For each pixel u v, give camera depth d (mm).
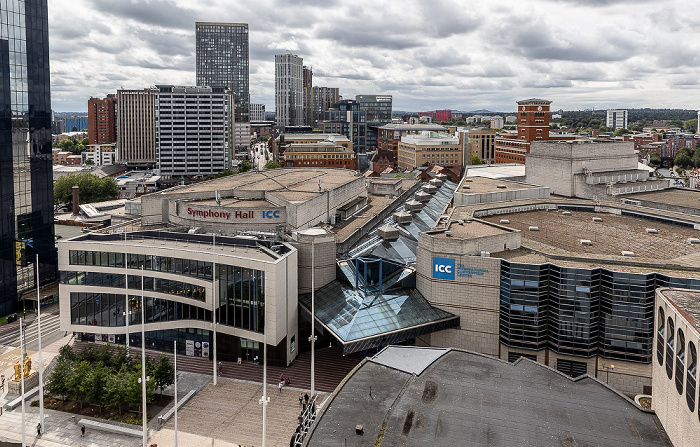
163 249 103688
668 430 57438
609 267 92438
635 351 89312
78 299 107000
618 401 66438
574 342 92000
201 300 102188
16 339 116000
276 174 180000
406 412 63406
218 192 129625
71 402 89562
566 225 127188
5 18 128875
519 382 71125
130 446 77250
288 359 101000
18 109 132000
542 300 93750
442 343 102125
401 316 98250
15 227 131750
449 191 197625
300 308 106312
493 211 138875
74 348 110688
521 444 57406
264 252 104062
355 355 106125
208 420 83625
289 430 81000
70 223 190375
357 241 125625
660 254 102250
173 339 108688
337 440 57906
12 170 130625
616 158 167250
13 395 92625
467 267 98000
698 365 48281
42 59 139750
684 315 53156
